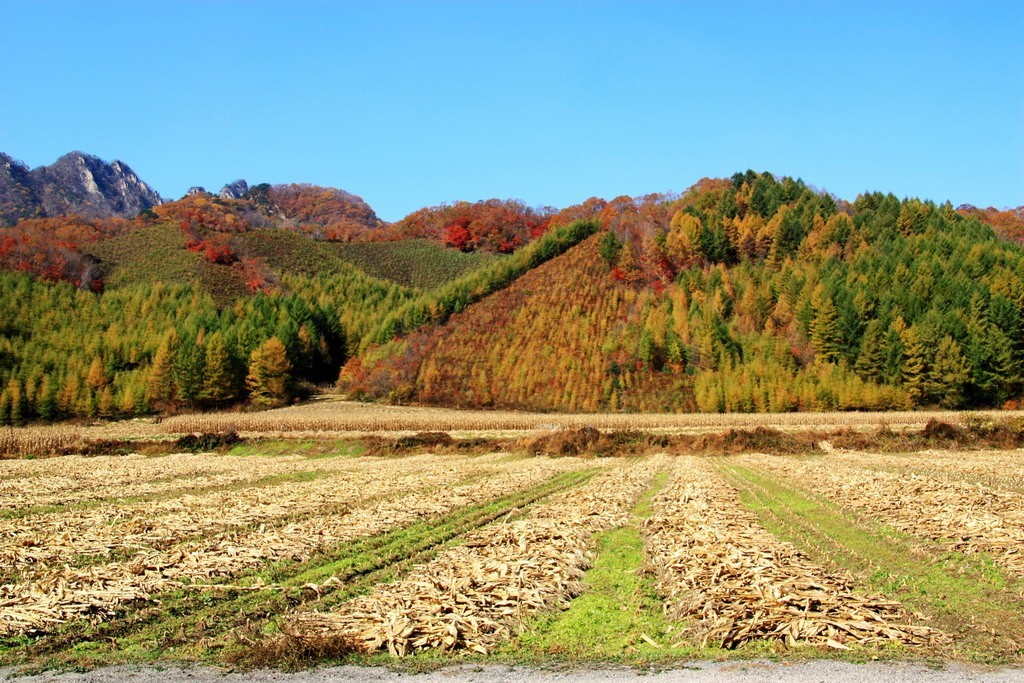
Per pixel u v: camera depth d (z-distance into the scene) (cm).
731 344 9619
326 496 2764
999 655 1082
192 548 1805
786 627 1166
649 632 1220
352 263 17162
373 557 1750
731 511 2234
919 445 4859
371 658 1125
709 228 12556
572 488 3100
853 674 1013
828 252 11931
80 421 9475
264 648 1134
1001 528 1894
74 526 2217
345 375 11356
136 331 11675
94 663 1112
